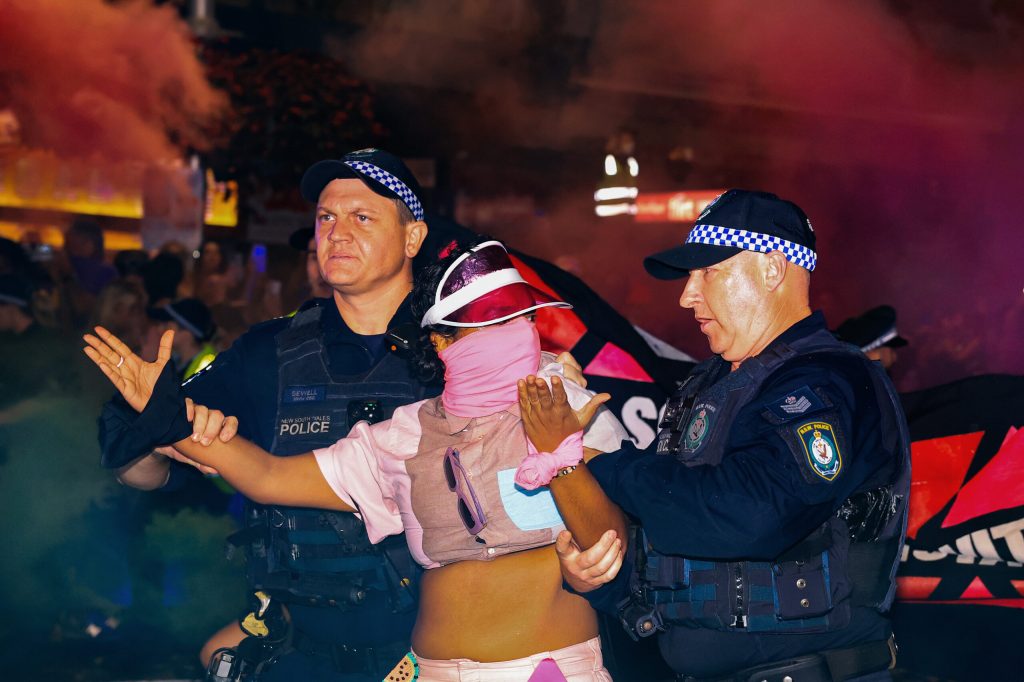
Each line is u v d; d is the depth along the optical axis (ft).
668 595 7.50
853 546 7.34
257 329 9.93
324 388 9.37
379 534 8.20
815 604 7.16
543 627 7.35
